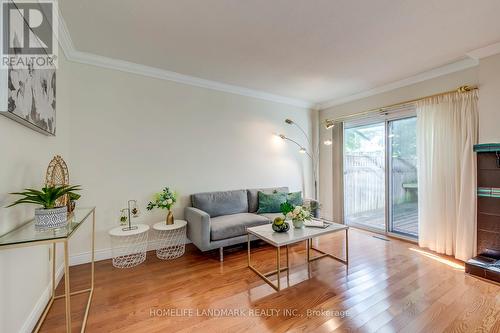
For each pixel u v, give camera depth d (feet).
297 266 8.57
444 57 9.02
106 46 8.20
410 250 10.07
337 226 8.66
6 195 4.36
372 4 6.04
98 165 9.00
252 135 13.16
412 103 10.88
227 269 8.35
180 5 6.07
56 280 7.03
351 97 13.78
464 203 8.86
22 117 4.60
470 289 6.86
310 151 15.70
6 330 4.25
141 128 9.87
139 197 9.80
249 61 9.40
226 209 11.21
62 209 4.63
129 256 9.45
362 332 5.14
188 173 11.05
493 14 6.42
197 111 11.32
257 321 5.53
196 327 5.33
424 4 6.03
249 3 6.00
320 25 6.98
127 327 5.33
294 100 14.70
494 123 8.09
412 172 11.49
